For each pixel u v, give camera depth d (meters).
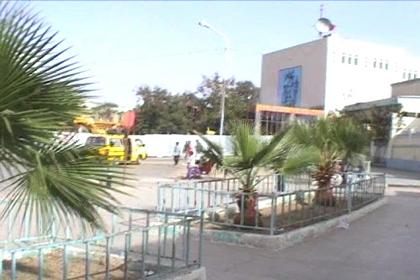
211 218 11.79
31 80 4.57
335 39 64.50
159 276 6.84
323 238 11.49
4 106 4.49
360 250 10.39
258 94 80.06
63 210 5.02
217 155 11.16
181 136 52.97
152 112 69.12
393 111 48.59
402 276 8.54
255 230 10.88
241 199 11.07
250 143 10.98
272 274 8.38
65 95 4.78
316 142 15.27
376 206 16.95
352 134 16.47
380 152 49.62
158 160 46.31
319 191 13.95
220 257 9.34
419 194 23.69
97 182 5.00
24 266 7.34
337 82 64.81
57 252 8.21
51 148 4.92
